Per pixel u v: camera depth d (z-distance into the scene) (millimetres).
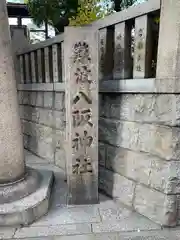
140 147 2293
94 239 1990
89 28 2268
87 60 2320
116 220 2271
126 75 2418
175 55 1872
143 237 2010
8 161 2398
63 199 2717
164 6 1919
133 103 2314
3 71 2338
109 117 2656
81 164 2514
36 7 4727
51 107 3779
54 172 3545
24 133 4926
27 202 2307
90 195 2584
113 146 2639
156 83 2014
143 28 2131
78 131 2451
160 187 2129
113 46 2609
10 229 2148
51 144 3930
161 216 2154
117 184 2629
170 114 1966
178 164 2041
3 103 2352
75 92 2373
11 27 4871
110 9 4766
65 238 2008
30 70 4441
